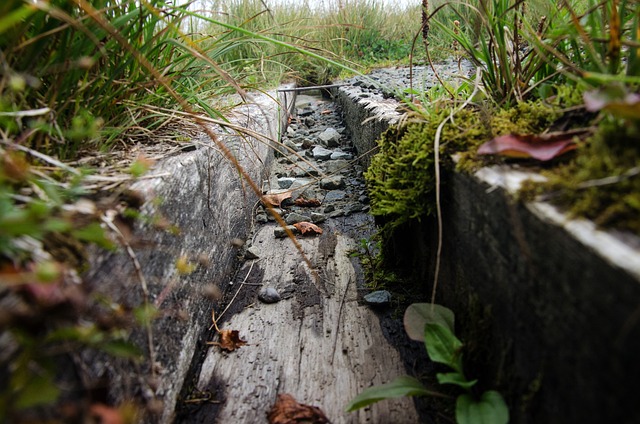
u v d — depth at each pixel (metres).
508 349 0.86
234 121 2.00
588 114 0.97
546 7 1.38
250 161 2.12
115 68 1.30
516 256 0.79
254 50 3.46
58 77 1.06
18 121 0.89
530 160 0.91
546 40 1.37
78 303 0.59
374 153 2.21
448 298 1.21
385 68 4.64
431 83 2.99
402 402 1.10
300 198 2.31
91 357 0.71
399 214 1.48
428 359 1.24
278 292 1.58
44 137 1.02
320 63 5.28
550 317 0.70
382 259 1.69
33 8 0.72
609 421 0.57
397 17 5.81
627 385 0.53
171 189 1.10
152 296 0.95
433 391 1.08
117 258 0.81
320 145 3.28
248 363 1.26
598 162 0.72
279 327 1.41
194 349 1.24
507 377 0.87
